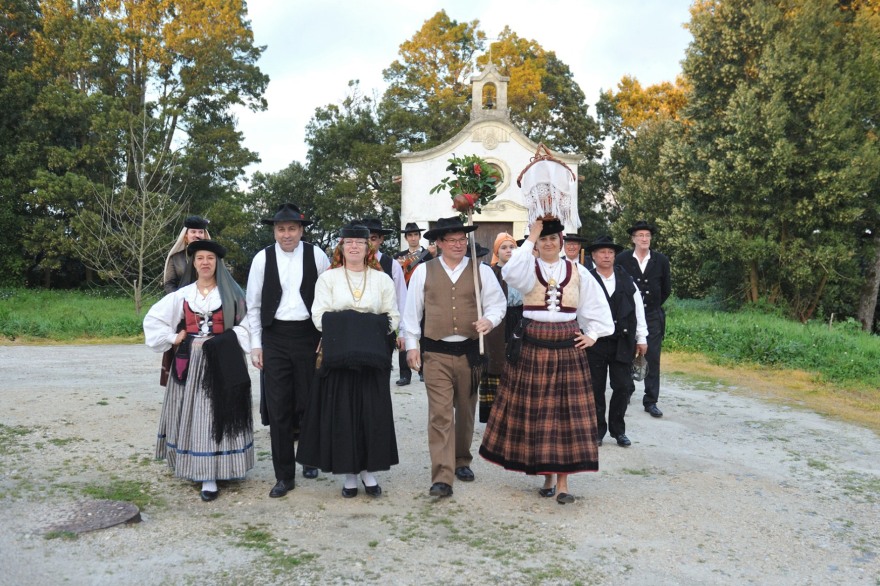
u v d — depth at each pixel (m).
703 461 5.70
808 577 3.62
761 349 11.05
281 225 4.72
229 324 4.64
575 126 31.14
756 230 18.22
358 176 28.09
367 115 30.02
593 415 4.58
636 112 31.41
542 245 4.69
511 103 29.59
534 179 4.63
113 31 24.94
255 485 4.84
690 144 19.83
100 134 23.84
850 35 18.03
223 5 27.11
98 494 4.50
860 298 19.83
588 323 4.77
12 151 24.53
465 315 4.76
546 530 4.12
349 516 4.28
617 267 6.08
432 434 4.70
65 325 14.14
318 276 4.82
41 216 24.98
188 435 4.51
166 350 4.90
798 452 6.04
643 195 23.47
